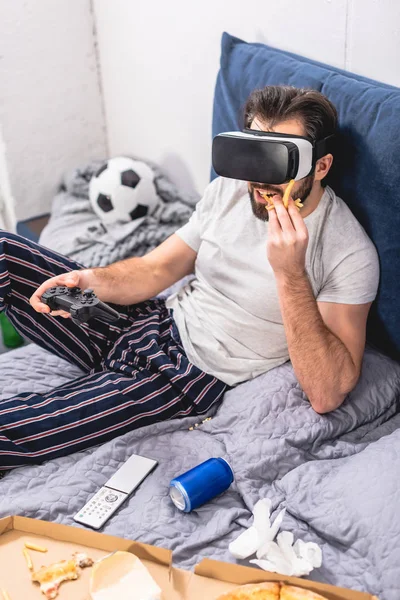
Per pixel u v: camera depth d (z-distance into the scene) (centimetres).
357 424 142
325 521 119
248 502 127
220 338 154
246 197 156
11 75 238
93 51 252
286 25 180
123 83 248
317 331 135
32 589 106
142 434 142
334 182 153
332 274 145
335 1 165
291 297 135
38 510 125
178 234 168
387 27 156
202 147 228
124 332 164
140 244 221
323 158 141
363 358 151
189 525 124
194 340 157
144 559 111
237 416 143
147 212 228
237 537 121
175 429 145
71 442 139
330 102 141
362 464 126
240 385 151
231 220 157
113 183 222
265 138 130
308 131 136
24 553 111
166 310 171
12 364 165
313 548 114
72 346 159
